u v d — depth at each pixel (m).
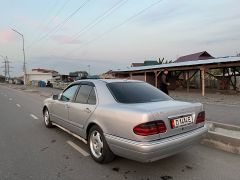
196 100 17.91
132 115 4.18
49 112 7.71
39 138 6.83
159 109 4.25
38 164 4.93
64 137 6.90
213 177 4.27
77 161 5.08
